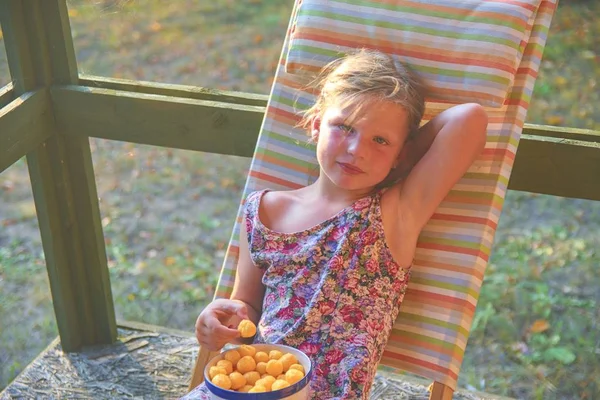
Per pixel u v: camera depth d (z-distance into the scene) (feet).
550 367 8.41
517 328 9.01
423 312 5.50
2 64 14.05
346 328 5.19
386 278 5.36
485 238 5.45
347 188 5.31
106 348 8.11
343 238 5.33
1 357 8.79
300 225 5.56
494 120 5.65
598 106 12.92
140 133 7.12
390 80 5.32
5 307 9.61
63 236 7.66
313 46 5.84
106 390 7.50
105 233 11.05
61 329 7.98
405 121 5.35
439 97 5.59
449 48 5.55
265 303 5.48
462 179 5.59
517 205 11.34
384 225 5.38
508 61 5.43
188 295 9.79
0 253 10.58
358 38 5.77
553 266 10.02
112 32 16.06
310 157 6.10
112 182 12.21
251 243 5.60
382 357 5.58
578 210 11.17
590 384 8.13
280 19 16.43
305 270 5.36
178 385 7.57
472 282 5.41
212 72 14.65
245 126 6.83
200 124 6.95
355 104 5.25
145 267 10.36
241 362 4.76
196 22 16.43
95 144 13.29
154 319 9.39
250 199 5.79
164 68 14.78
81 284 7.89
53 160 7.37
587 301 9.34
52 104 7.20
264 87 14.08
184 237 10.93
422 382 7.55
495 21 5.49
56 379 7.65
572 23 14.87
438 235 5.57
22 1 6.86
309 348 5.18
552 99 13.19
